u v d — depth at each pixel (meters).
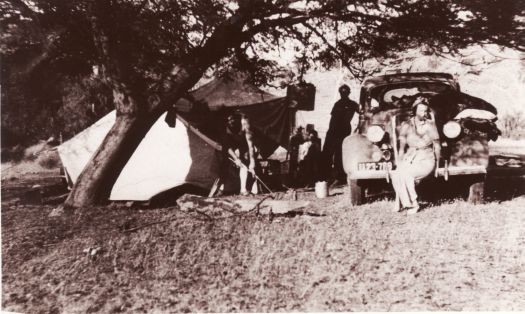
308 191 9.88
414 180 6.60
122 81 7.41
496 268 4.46
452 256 4.80
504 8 7.63
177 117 9.27
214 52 7.68
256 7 7.55
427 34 8.44
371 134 6.91
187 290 4.24
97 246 5.40
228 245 5.32
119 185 8.97
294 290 4.12
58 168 15.86
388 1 8.00
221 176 9.16
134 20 7.45
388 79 8.23
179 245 5.33
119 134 7.43
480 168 6.71
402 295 3.95
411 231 5.64
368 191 9.02
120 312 3.89
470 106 7.60
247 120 9.53
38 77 8.88
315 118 19.14
